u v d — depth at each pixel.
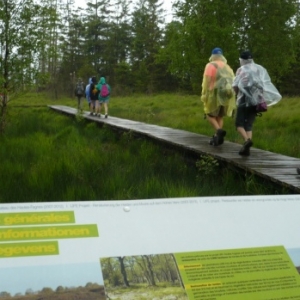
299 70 35.81
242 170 6.86
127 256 2.21
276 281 2.25
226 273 2.25
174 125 13.99
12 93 12.77
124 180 6.43
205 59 16.31
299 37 17.19
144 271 2.18
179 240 2.34
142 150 9.21
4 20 12.01
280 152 9.32
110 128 13.02
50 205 2.36
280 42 16.86
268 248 2.39
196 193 5.81
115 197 5.66
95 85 16.95
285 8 16.72
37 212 2.31
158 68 47.50
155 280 2.16
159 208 2.48
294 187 5.47
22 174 6.71
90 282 2.09
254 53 16.67
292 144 9.99
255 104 7.46
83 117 15.91
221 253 2.33
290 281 2.27
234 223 2.49
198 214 2.49
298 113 15.95
